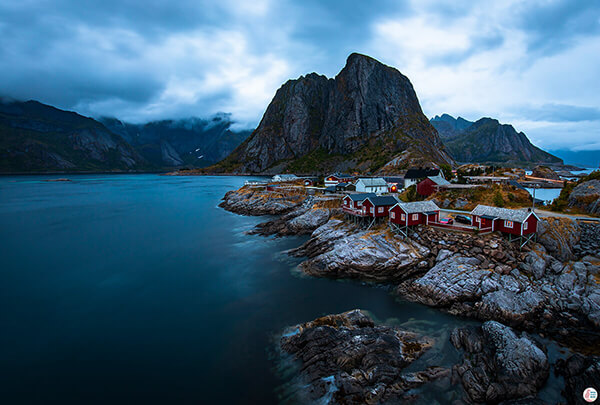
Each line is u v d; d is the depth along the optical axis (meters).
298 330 27.42
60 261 47.38
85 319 30.86
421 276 37.16
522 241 36.38
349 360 22.50
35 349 26.19
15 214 85.25
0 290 37.47
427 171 85.56
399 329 26.97
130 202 109.31
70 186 180.12
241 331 28.33
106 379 22.69
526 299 28.92
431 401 19.39
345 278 39.59
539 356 21.41
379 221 48.44
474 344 23.17
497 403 19.09
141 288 37.84
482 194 56.47
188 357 24.91
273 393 20.97
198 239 58.94
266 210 83.00
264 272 42.25
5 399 20.86
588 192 48.75
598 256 35.50
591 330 25.84
